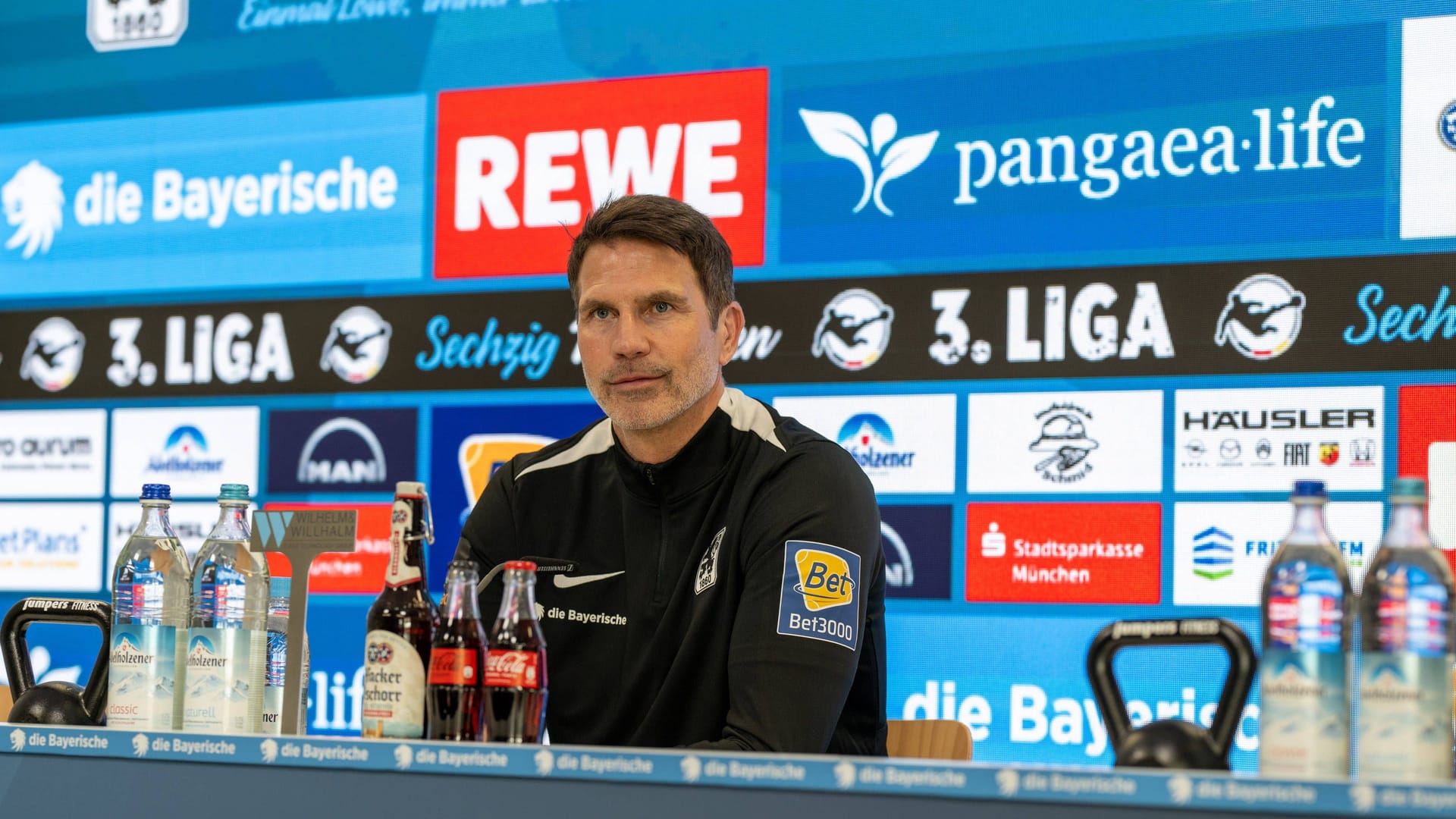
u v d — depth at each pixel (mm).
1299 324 2570
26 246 3391
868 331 2824
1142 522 2623
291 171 3230
